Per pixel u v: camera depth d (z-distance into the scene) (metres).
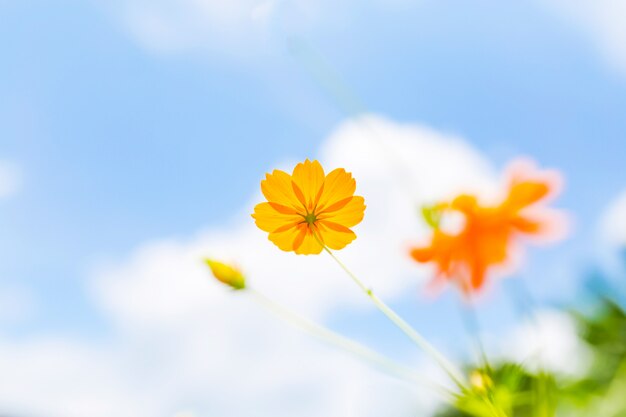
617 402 0.62
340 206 0.56
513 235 0.62
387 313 0.56
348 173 0.56
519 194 0.62
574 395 0.62
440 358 0.56
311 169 0.56
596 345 0.66
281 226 0.56
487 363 0.56
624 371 0.63
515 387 0.57
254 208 0.56
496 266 0.61
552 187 0.62
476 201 0.62
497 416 0.55
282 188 0.56
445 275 0.61
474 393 0.55
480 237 0.62
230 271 0.58
